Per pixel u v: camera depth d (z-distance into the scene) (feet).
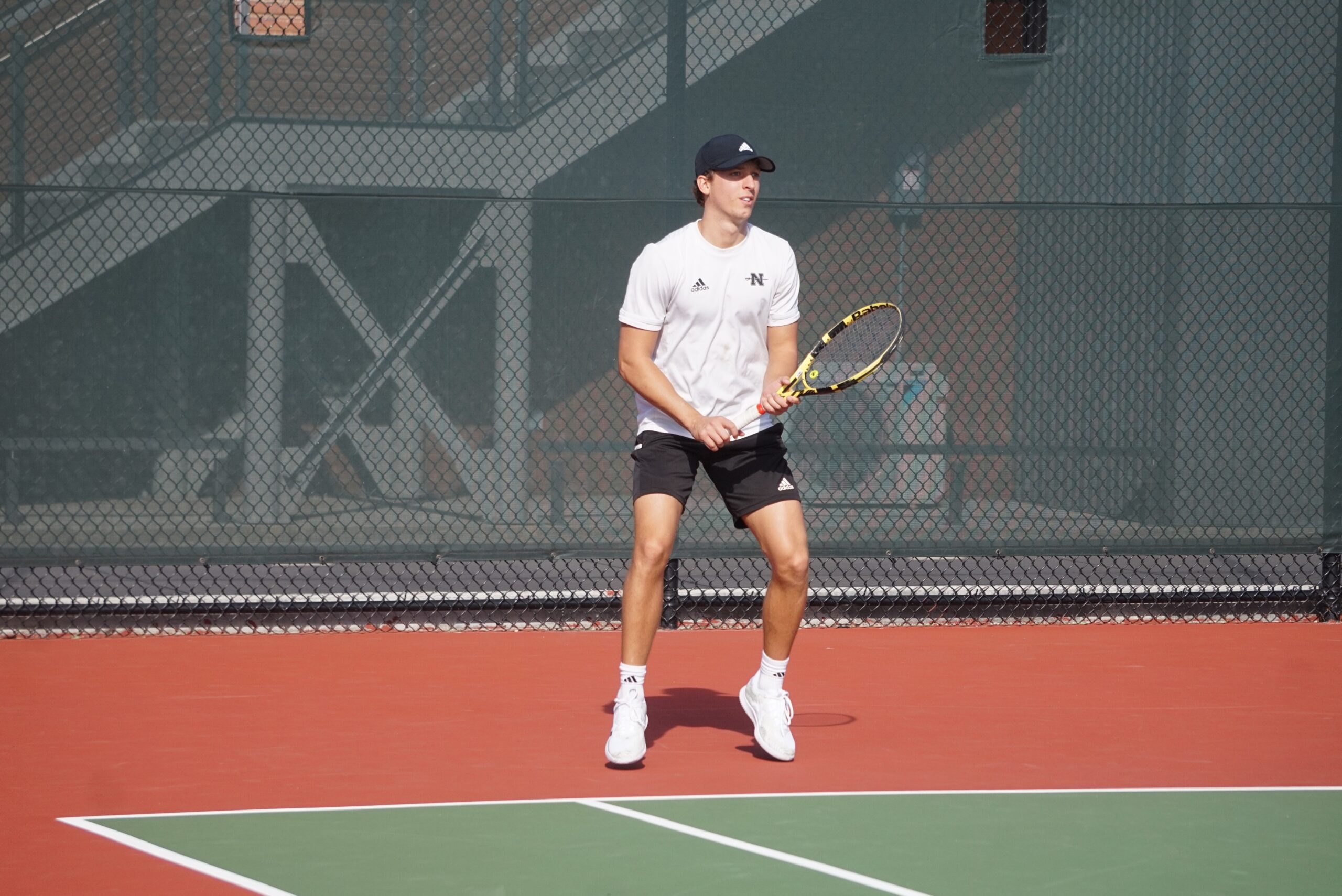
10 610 71.26
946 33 78.07
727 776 45.06
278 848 37.22
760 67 76.95
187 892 33.71
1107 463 77.71
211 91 76.48
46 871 35.29
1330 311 78.74
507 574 86.43
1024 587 79.51
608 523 74.74
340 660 65.98
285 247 72.90
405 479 73.46
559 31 76.79
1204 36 79.56
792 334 48.29
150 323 72.02
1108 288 77.71
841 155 77.30
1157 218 78.02
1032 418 77.36
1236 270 78.28
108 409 71.72
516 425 74.18
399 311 73.67
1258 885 34.60
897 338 48.11
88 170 76.28
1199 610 79.05
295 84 76.59
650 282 46.21
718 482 47.62
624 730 45.42
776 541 46.44
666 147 76.69
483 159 76.59
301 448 72.95
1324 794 43.24
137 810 40.93
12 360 71.05
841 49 77.36
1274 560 94.22
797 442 76.02
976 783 44.37
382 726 52.39
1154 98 79.46
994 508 77.05
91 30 76.07
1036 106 78.79
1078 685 60.90
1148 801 42.29
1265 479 78.48
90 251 71.67
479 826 39.29
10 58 75.77
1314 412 78.64
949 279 77.05
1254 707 56.59
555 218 74.43
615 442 74.79
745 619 77.15
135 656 66.44
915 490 76.59
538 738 50.52
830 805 41.63
